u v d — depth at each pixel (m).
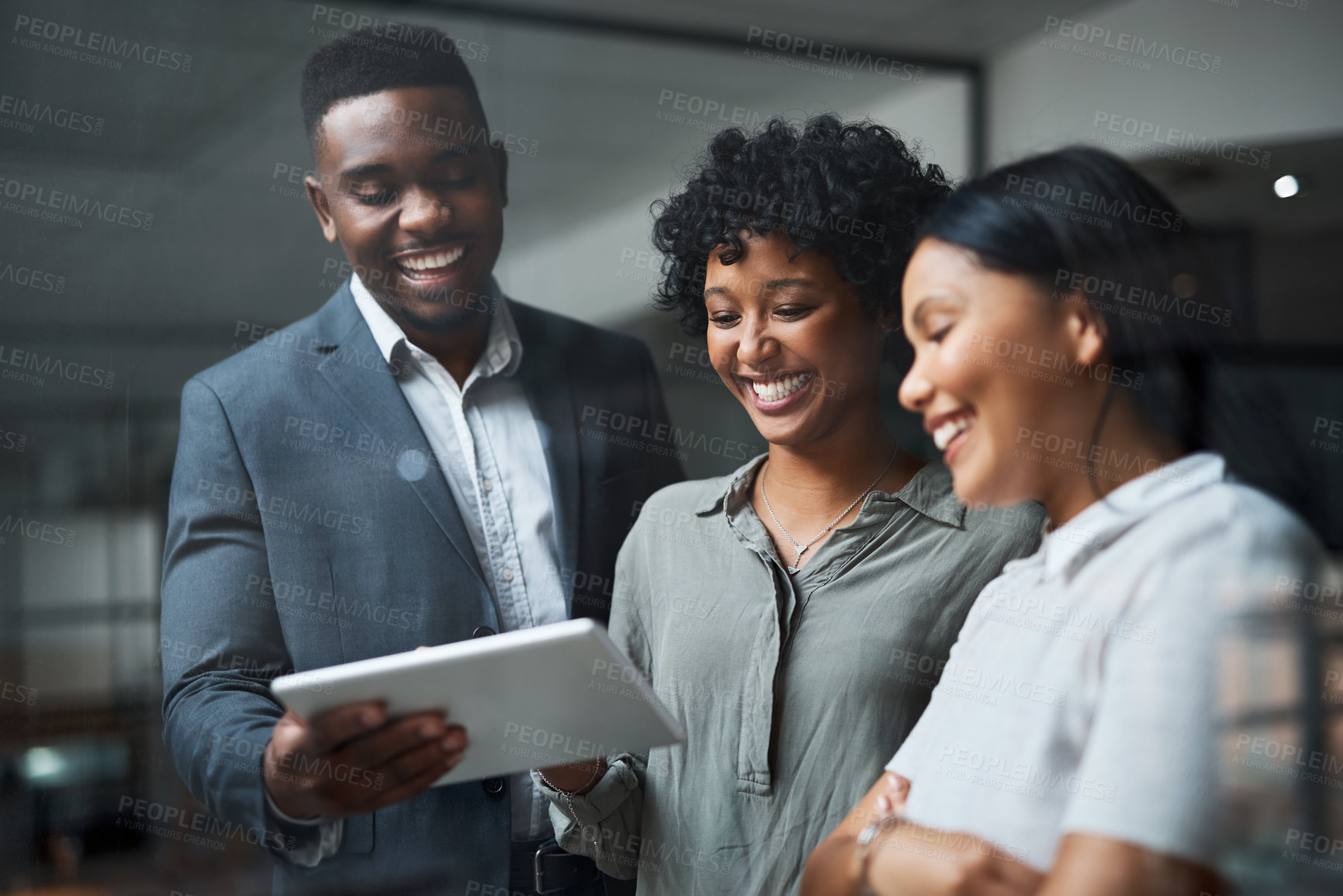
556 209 2.07
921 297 1.10
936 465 1.56
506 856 1.87
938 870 0.98
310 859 1.88
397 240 2.00
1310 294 2.07
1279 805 0.89
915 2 2.30
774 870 1.53
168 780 2.05
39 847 2.05
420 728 1.27
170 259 2.06
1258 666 0.89
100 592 2.07
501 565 1.94
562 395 2.01
